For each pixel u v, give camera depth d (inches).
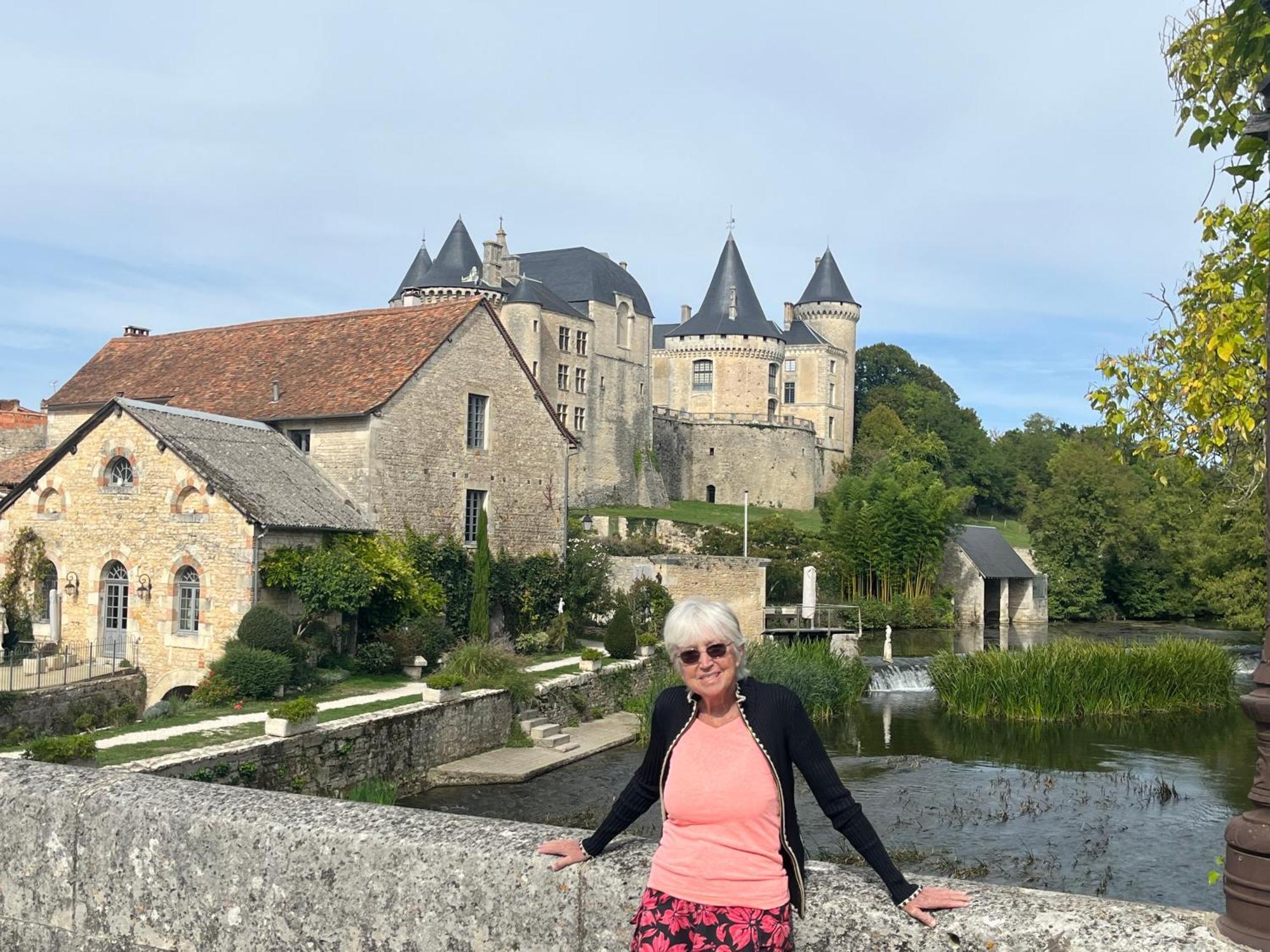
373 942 169.2
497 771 891.4
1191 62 345.7
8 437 1624.0
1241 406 368.2
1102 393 445.4
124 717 948.6
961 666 1267.2
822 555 2508.6
